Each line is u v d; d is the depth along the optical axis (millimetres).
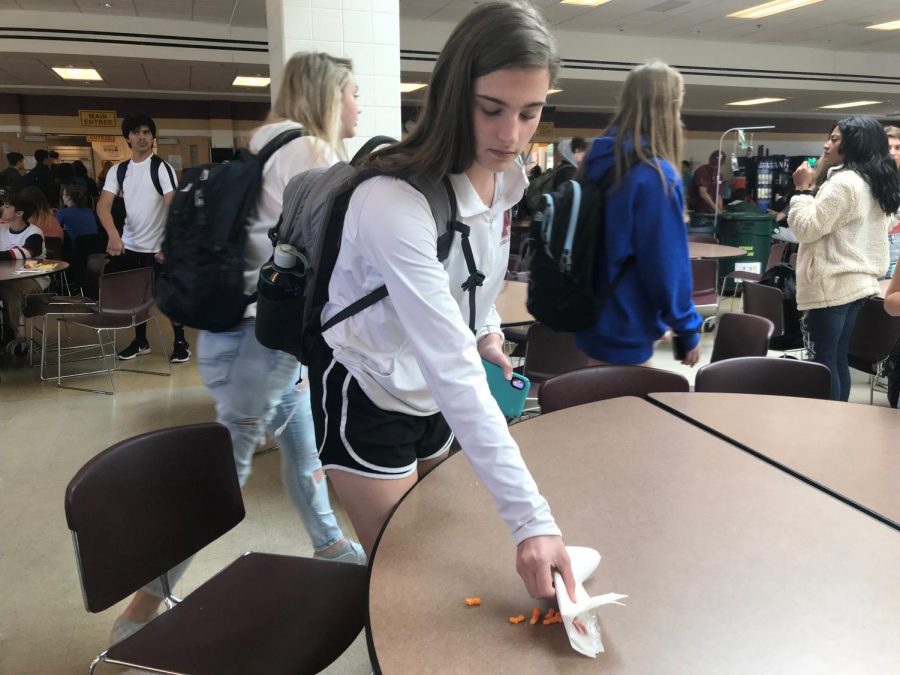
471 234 1159
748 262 7672
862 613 929
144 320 4598
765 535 1130
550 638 882
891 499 1259
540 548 901
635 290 2230
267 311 1487
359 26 4273
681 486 1312
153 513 1400
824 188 3051
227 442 1542
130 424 3748
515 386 1773
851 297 3082
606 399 1879
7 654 1960
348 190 1154
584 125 17547
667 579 1008
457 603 953
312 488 2172
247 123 15242
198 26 9305
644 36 10961
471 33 974
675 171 2119
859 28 10305
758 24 10031
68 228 7145
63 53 8938
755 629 898
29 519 2715
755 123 18781
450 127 1021
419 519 1173
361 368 1203
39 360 5051
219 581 1504
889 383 2059
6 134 13883
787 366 2074
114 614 2146
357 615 1382
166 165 4867
